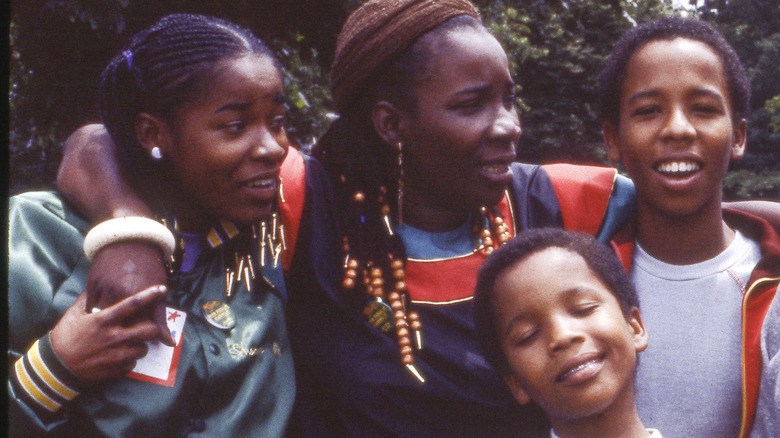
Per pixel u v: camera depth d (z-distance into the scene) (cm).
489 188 186
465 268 199
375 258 197
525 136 1711
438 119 182
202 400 156
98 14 722
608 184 215
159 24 160
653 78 196
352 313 193
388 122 192
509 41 1338
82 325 138
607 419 165
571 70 1650
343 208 202
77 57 800
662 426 195
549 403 165
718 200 203
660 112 197
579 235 179
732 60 201
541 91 1722
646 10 1859
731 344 196
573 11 1730
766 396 181
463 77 181
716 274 203
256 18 895
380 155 200
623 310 173
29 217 155
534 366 165
